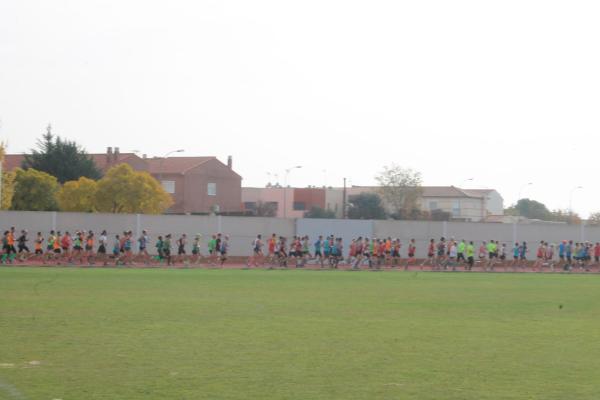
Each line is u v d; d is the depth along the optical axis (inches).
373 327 892.6
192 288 1444.4
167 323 893.8
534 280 2014.0
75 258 2349.9
